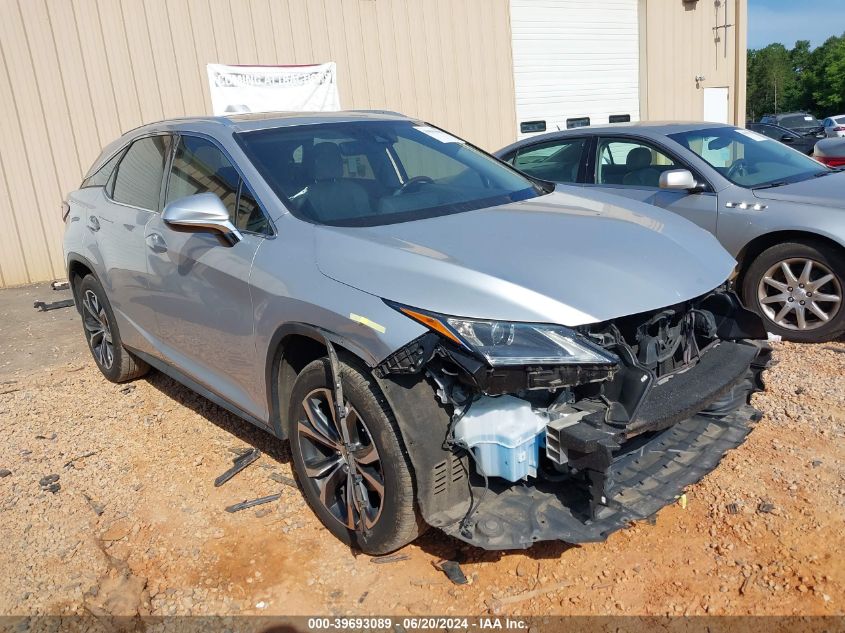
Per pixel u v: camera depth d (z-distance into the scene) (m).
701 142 5.88
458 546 3.02
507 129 12.41
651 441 2.82
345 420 2.81
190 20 9.38
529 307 2.51
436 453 2.59
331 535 3.17
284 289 2.98
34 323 7.10
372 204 3.42
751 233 5.19
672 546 2.94
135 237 4.17
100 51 8.98
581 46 13.18
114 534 3.29
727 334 3.26
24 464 3.99
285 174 3.47
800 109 92.56
